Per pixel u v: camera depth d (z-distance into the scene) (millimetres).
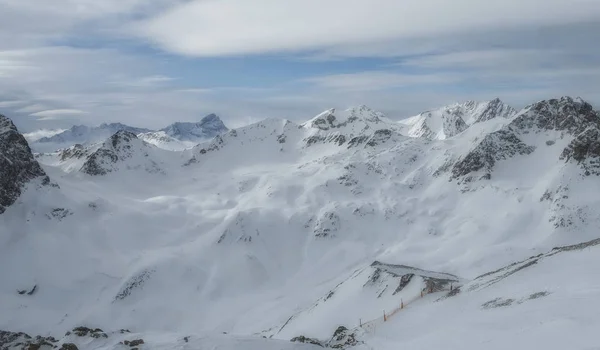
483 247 163625
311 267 189250
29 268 177125
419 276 78562
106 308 161750
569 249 55281
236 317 152500
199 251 198750
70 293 171125
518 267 56531
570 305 30859
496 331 31422
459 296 52812
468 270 143625
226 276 182000
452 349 31016
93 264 186500
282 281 181625
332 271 181750
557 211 170625
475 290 52562
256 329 134625
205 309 164000
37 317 156000
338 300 90812
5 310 155750
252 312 152250
